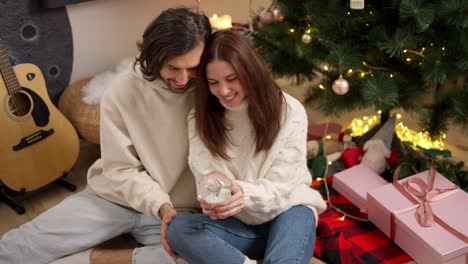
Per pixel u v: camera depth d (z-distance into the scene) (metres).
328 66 1.92
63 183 2.17
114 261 1.51
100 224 1.53
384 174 1.97
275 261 1.21
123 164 1.50
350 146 2.08
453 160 2.04
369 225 1.77
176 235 1.32
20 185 2.00
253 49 1.24
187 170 1.55
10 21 2.16
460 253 1.48
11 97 1.95
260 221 1.37
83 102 2.18
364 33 1.83
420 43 1.67
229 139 1.38
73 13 2.35
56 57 2.36
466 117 1.71
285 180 1.36
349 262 1.61
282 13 2.00
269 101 1.27
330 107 1.88
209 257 1.27
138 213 1.57
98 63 2.54
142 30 2.64
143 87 1.42
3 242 1.51
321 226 1.73
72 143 2.13
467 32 1.61
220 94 1.26
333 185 1.92
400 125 2.23
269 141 1.33
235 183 1.29
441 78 1.61
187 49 1.20
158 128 1.46
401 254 1.63
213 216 1.26
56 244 1.50
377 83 1.68
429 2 1.64
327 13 1.81
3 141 1.93
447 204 1.64
